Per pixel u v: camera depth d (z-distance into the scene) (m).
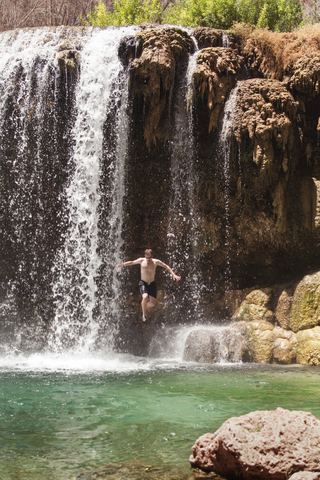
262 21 14.77
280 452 3.19
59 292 13.49
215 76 11.57
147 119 12.05
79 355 11.66
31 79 12.68
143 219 13.42
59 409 5.48
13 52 14.70
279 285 11.72
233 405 5.66
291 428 3.33
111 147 12.64
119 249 13.45
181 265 13.34
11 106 12.89
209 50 11.70
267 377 7.96
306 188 11.87
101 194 12.89
